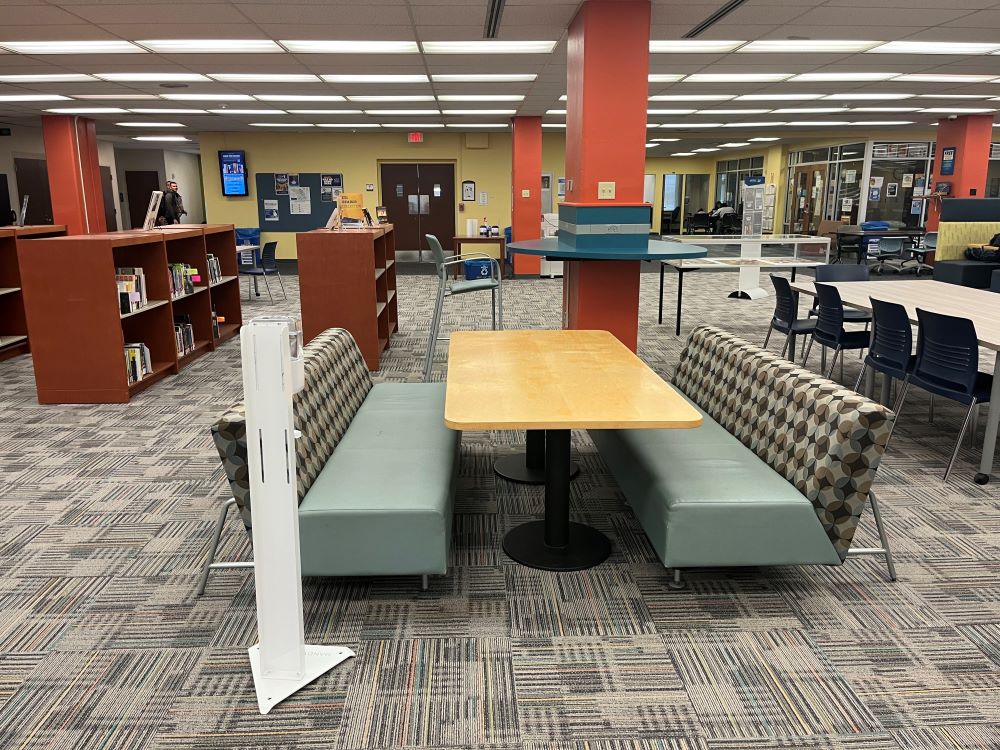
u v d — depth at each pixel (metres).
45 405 4.86
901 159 14.98
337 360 3.29
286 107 10.18
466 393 2.52
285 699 2.01
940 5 5.07
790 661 2.17
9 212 12.82
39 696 2.03
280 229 14.38
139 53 6.52
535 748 1.83
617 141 4.88
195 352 6.30
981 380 3.64
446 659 2.18
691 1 4.95
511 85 8.35
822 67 7.36
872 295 4.96
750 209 9.46
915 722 1.91
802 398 2.58
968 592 2.54
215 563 2.61
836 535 2.38
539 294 10.15
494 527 3.06
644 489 2.63
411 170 14.45
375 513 2.32
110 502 3.31
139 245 5.47
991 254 9.09
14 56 6.59
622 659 2.18
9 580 2.64
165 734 1.88
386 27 5.62
